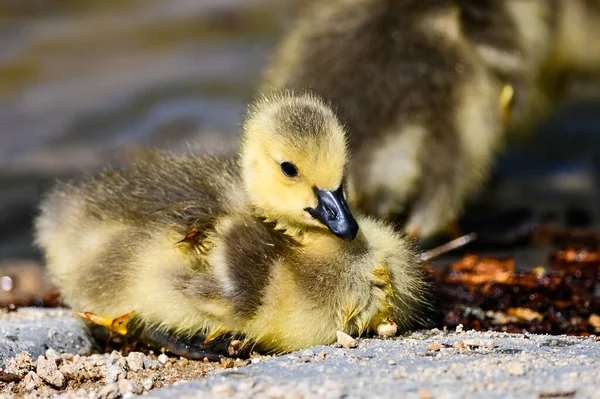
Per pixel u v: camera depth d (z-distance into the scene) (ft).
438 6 45.88
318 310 29.55
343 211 29.86
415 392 22.75
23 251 51.01
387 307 30.27
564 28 58.18
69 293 33.22
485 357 26.30
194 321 30.45
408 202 41.96
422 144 41.63
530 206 53.42
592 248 43.19
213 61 81.76
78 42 88.33
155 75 79.66
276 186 30.81
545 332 33.27
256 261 29.63
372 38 44.83
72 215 34.22
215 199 31.65
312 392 23.11
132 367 29.43
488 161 46.01
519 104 47.03
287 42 50.88
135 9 96.68
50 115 72.90
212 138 65.05
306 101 32.60
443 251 44.21
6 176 61.31
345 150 30.96
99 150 65.05
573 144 65.77
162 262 30.58
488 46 45.57
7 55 85.46
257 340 30.27
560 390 22.44
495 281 37.27
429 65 43.37
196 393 23.65
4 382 28.30
